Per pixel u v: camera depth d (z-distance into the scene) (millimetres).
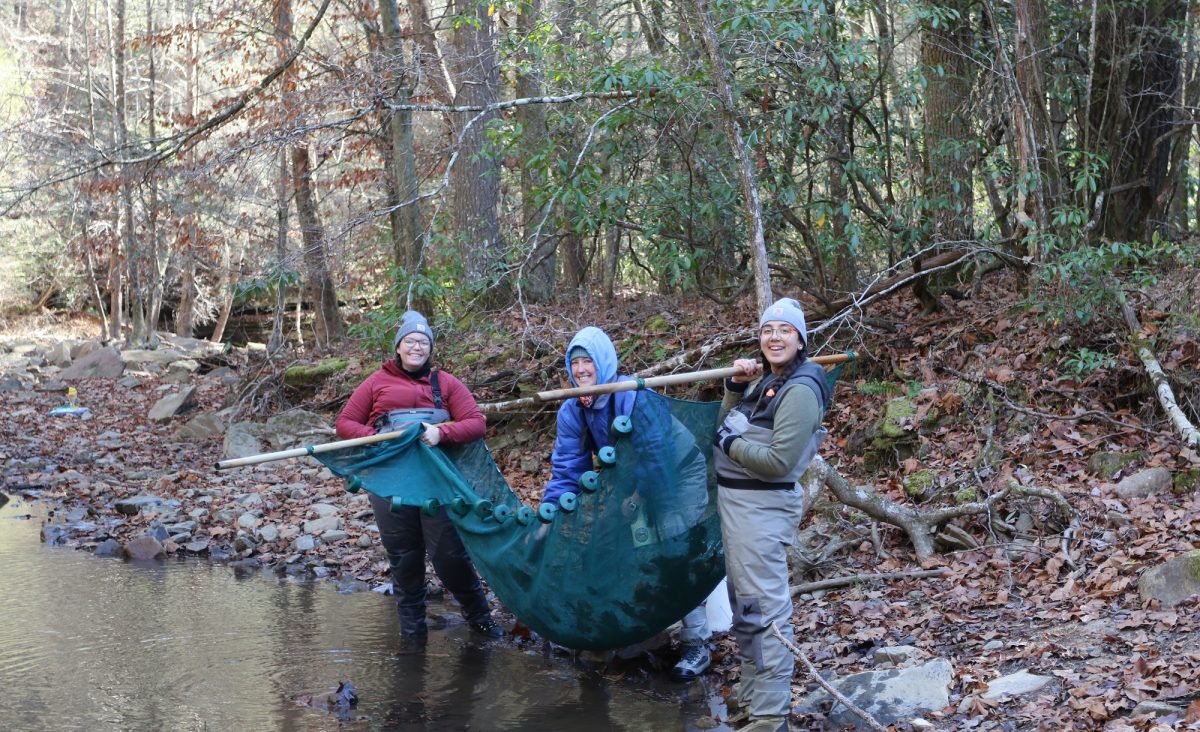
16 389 19422
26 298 38219
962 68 10258
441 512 5797
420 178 14375
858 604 5645
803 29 7867
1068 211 8609
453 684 5207
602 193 8703
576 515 5055
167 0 26719
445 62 13898
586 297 12500
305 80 14438
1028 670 4520
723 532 4414
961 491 6891
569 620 5184
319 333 19984
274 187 18312
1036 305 8461
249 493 9836
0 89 30281
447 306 10742
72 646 5793
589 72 8492
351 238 14422
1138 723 3832
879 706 4438
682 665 5223
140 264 27031
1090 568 5551
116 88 27047
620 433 4883
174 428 14391
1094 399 7691
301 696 5023
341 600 6797
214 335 34250
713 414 4941
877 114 9961
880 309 10445
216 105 15328
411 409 5625
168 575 7441
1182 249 8734
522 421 10656
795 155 9414
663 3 8742
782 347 4270
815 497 6305
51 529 8781
